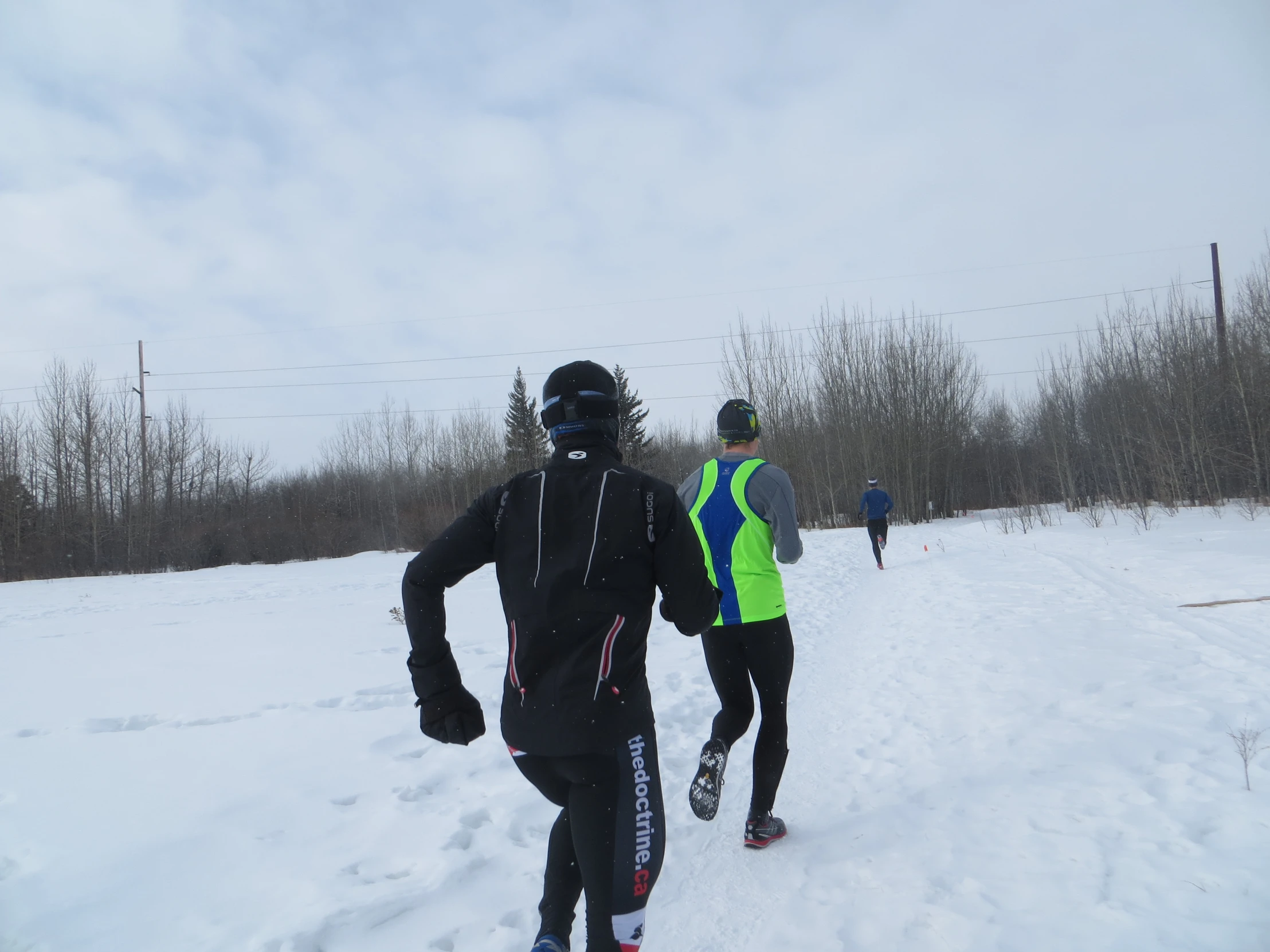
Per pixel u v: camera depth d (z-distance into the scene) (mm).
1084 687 4844
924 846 2982
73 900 2840
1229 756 3547
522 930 2623
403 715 5262
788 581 11875
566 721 1792
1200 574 8812
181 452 39219
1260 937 2219
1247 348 22562
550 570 1854
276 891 2879
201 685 6340
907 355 37375
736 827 3344
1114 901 2467
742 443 3332
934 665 5879
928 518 35750
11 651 8578
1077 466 32312
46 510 35312
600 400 2043
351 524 39531
